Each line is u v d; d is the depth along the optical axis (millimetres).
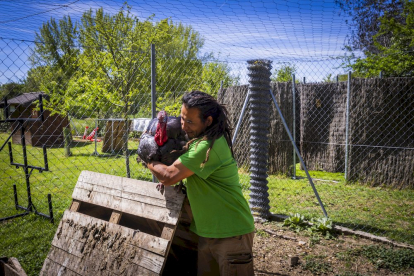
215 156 2324
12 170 9102
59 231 3250
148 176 7781
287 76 13875
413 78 7594
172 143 2408
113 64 6598
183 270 3260
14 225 4910
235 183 2506
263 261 4094
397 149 7699
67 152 11383
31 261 3768
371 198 6914
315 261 4031
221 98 9680
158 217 2738
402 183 7602
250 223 2496
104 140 11523
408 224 5324
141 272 2564
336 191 7457
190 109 2291
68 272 2969
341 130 9250
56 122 15180
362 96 8008
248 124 9008
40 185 7289
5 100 5008
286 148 9000
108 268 2756
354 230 4977
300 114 9945
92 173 3445
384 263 3943
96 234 2980
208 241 2498
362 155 8070
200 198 2436
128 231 2809
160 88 6082
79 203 3371
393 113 7734
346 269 3855
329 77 9508
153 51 4496
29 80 4598
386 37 12695
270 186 7902
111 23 11023
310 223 5199
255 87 5277
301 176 9133
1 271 2998
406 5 11016
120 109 6512
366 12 12938
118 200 3072
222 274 2473
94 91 6301
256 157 5434
